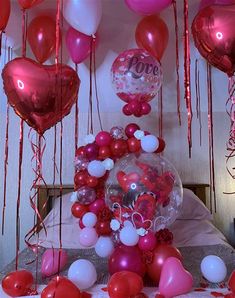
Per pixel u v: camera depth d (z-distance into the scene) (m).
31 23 1.76
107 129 2.98
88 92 2.59
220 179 2.96
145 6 1.46
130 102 1.81
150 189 1.54
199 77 2.40
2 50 2.00
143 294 1.34
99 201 1.74
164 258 1.48
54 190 2.87
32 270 1.76
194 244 2.26
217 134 2.99
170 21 1.84
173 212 1.61
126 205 1.54
